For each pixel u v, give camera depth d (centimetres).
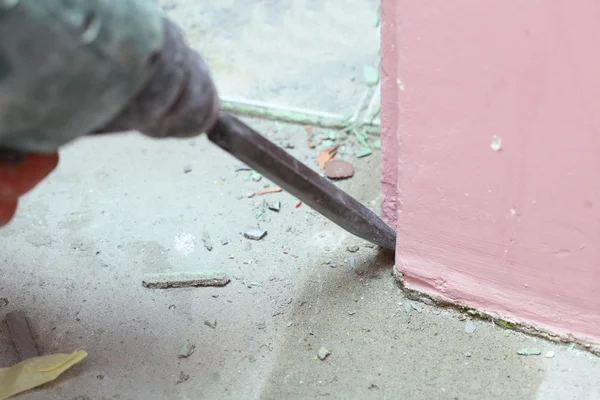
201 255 135
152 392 113
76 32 61
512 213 104
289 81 176
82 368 117
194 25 197
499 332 119
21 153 78
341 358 116
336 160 153
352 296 126
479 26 87
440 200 108
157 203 147
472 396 110
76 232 142
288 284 129
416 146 104
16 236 142
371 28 189
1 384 113
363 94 169
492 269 113
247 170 153
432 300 123
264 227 140
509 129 94
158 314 125
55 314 127
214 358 118
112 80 65
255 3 203
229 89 174
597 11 79
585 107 87
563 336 115
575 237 102
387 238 122
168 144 162
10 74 60
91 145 163
